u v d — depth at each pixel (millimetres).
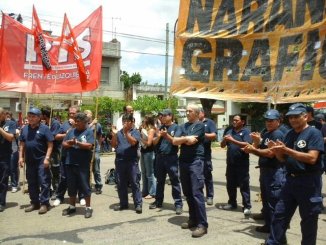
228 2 7508
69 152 6637
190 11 7734
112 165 14664
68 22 8773
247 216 6723
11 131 7039
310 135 4281
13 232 5789
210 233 5758
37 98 23703
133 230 5898
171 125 6965
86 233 5738
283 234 4516
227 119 37750
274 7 7117
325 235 5773
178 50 7777
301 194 4316
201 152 5664
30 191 7066
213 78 7551
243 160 6785
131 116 6930
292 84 6852
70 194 6793
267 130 5684
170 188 9469
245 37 7355
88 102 27344
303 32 6785
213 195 8047
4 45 9438
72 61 9398
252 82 7258
